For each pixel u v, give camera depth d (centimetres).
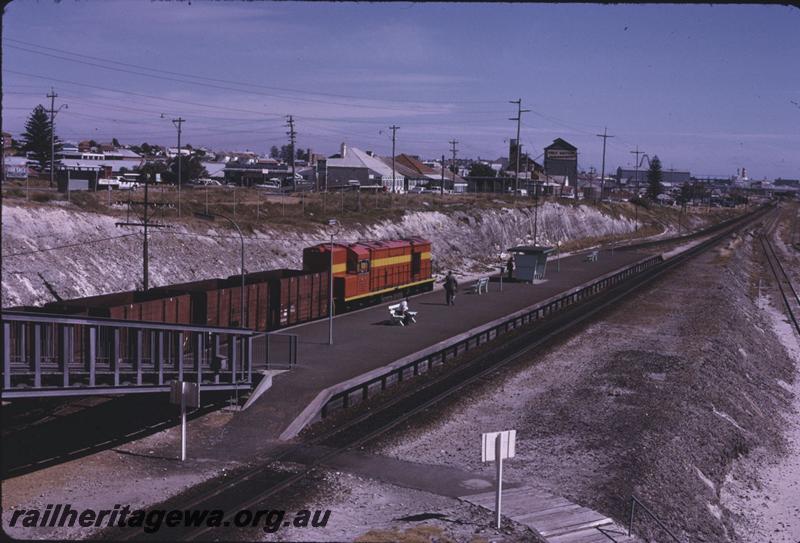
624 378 3522
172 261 5141
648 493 2208
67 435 2470
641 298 6384
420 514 1877
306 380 3039
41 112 11356
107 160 12775
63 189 6175
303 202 8138
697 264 9412
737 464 2928
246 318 3888
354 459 2305
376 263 5250
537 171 18350
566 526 1822
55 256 4384
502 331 4619
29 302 3969
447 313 4981
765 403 3938
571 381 3494
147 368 2434
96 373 2177
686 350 4269
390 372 3244
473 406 3022
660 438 2730
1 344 1938
